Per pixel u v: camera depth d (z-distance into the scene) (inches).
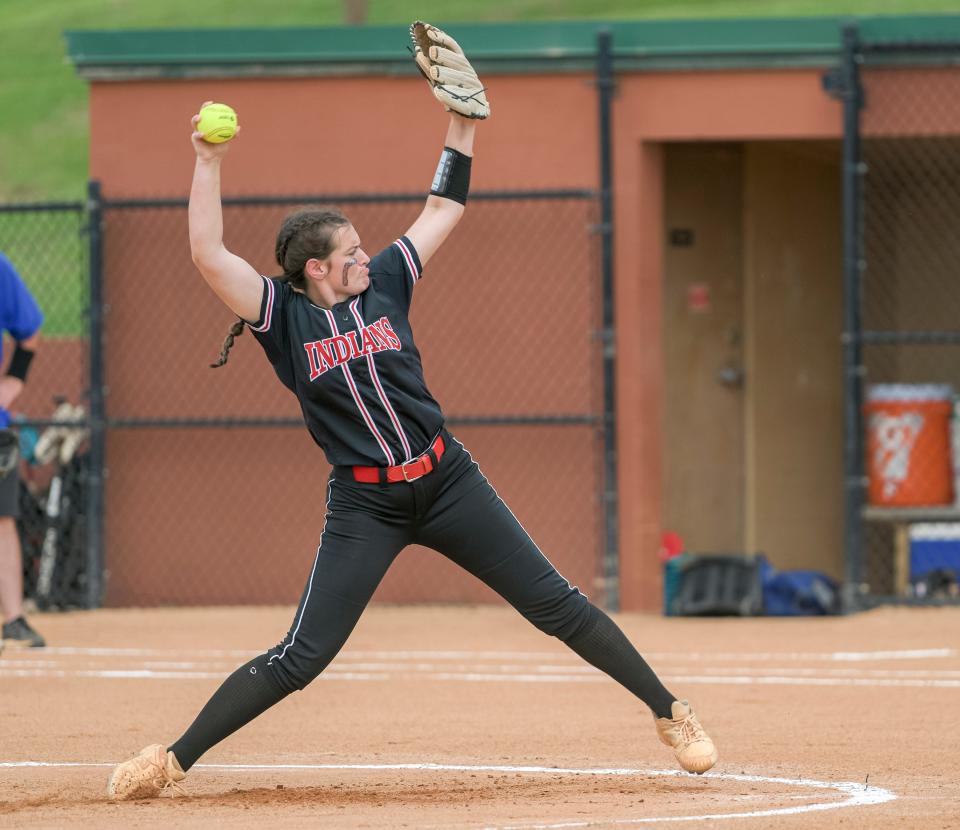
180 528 1772.9
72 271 3070.9
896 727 967.6
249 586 1769.2
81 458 1768.0
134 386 1779.0
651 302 1726.1
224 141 660.7
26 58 4940.9
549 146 1727.4
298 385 681.0
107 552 1776.6
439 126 1745.8
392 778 780.6
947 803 678.5
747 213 2071.9
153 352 1776.6
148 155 1779.0
